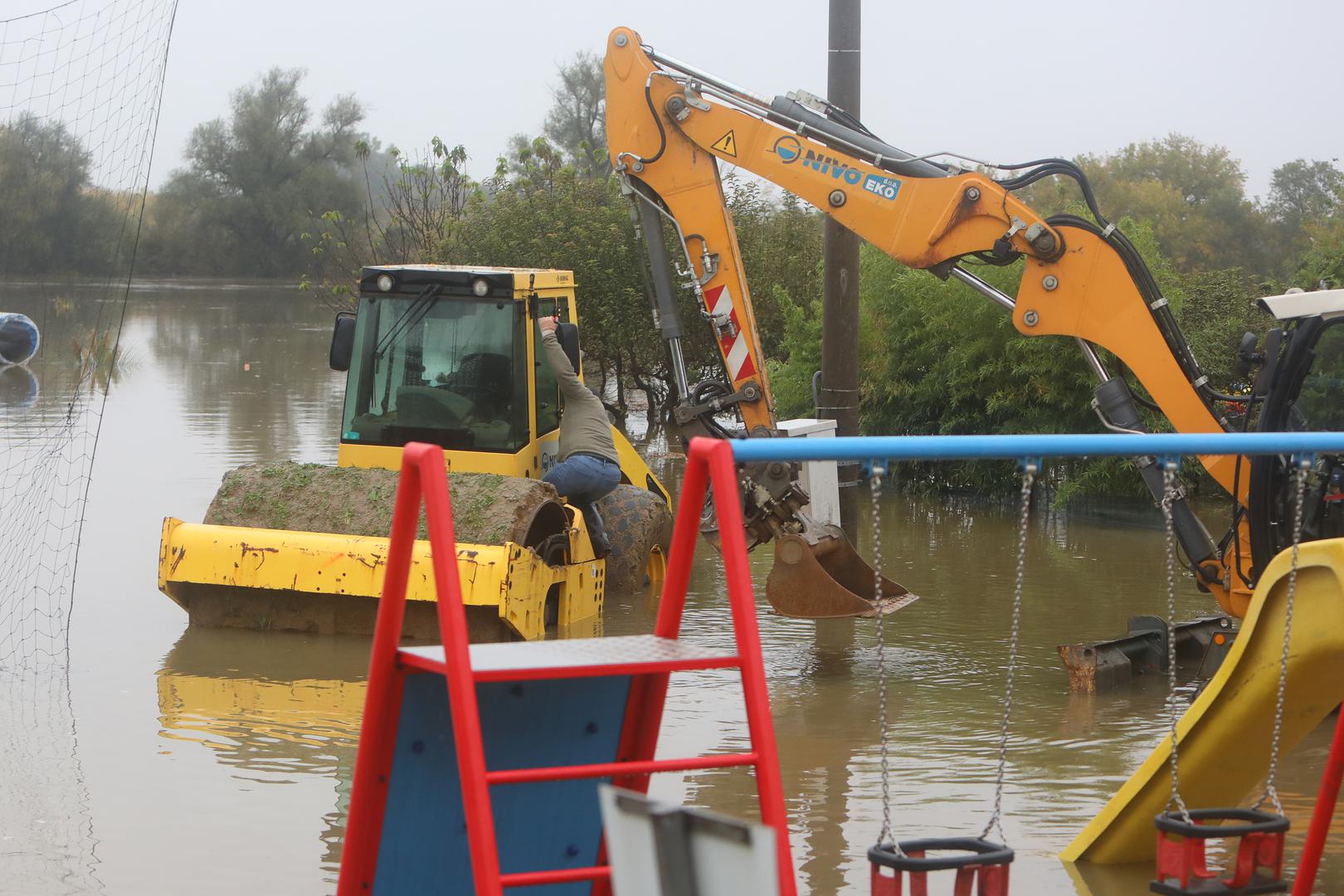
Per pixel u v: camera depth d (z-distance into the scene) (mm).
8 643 9492
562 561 10367
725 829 2174
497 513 9641
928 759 7301
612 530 11766
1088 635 10391
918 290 18141
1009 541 14797
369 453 11180
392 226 31938
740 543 3588
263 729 7590
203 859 5668
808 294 25031
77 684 8492
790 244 25766
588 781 3904
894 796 6652
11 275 18797
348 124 86125
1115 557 13836
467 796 3193
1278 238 67062
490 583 9117
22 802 6340
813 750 7438
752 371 10656
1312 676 5250
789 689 8781
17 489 15617
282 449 19172
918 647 10039
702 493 3811
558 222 23953
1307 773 7219
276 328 47281
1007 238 9648
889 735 7746
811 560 9406
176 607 10680
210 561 9734
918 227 9891
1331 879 5609
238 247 84125
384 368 11188
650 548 12016
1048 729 7926
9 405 23797
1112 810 5609
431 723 3773
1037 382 17188
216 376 30594
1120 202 67875
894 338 18703
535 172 25578
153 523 13898
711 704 8336
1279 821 4688
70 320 25656
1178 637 9641
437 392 11086
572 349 10992
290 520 9969
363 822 3723
